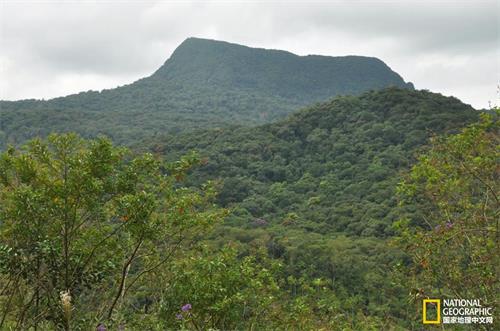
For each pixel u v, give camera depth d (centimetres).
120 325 477
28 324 427
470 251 475
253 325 598
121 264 521
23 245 428
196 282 533
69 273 448
